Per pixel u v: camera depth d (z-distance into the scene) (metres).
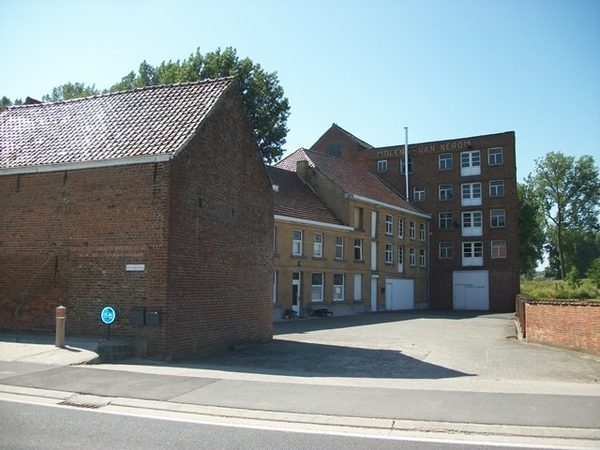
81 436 7.26
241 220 18.72
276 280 31.88
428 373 13.45
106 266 15.16
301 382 11.40
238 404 9.24
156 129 16.25
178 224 15.09
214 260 16.89
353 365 14.66
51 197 16.05
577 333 17.58
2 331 16.16
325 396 9.92
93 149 16.06
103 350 13.61
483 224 51.09
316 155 43.75
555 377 12.84
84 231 15.52
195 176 16.00
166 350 14.44
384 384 11.37
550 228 79.12
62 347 13.80
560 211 76.75
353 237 39.94
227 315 17.56
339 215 39.28
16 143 17.88
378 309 43.41
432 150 53.56
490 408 9.05
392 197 48.53
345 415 8.61
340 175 43.09
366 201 41.19
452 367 14.47
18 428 7.59
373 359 15.86
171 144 15.22
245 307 18.77
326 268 36.50
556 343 19.00
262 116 43.19
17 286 16.14
